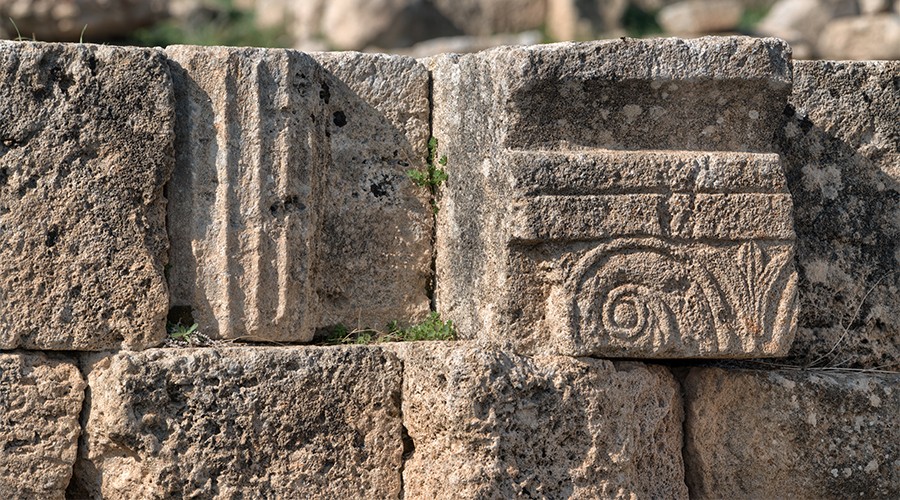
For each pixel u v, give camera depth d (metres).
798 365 5.28
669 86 4.72
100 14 13.09
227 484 4.75
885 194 5.34
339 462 4.88
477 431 4.59
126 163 4.75
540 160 4.65
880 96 5.32
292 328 4.98
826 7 20.17
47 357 4.77
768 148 4.89
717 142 4.84
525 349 4.74
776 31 19.72
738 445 5.14
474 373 4.60
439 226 5.27
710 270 4.75
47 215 4.70
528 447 4.65
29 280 4.69
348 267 5.20
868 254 5.32
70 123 4.71
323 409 4.86
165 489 4.71
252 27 16.86
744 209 4.76
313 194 5.02
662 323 4.72
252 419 4.78
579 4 18.86
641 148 4.79
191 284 4.90
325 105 5.14
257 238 4.90
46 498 4.73
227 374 4.76
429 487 4.76
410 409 4.88
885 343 5.34
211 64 4.89
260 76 4.91
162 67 4.79
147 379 4.69
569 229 4.65
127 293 4.77
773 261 4.79
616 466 4.75
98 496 4.80
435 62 5.29
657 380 4.95
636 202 4.69
